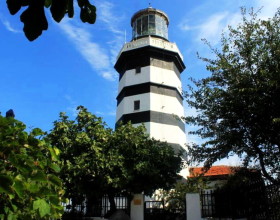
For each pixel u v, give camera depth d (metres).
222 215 14.26
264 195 11.49
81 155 17.78
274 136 12.16
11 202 2.91
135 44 33.22
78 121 20.00
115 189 18.83
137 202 18.95
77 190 17.38
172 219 20.00
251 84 12.54
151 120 29.62
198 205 15.23
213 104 13.95
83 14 2.96
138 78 32.12
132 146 19.17
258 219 11.87
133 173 18.55
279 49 12.59
